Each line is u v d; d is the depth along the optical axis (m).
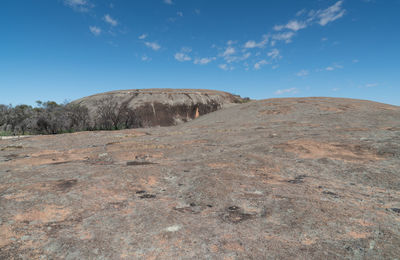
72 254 1.49
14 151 5.43
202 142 6.16
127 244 1.60
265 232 1.74
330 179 3.17
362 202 2.33
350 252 1.48
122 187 2.76
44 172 3.36
